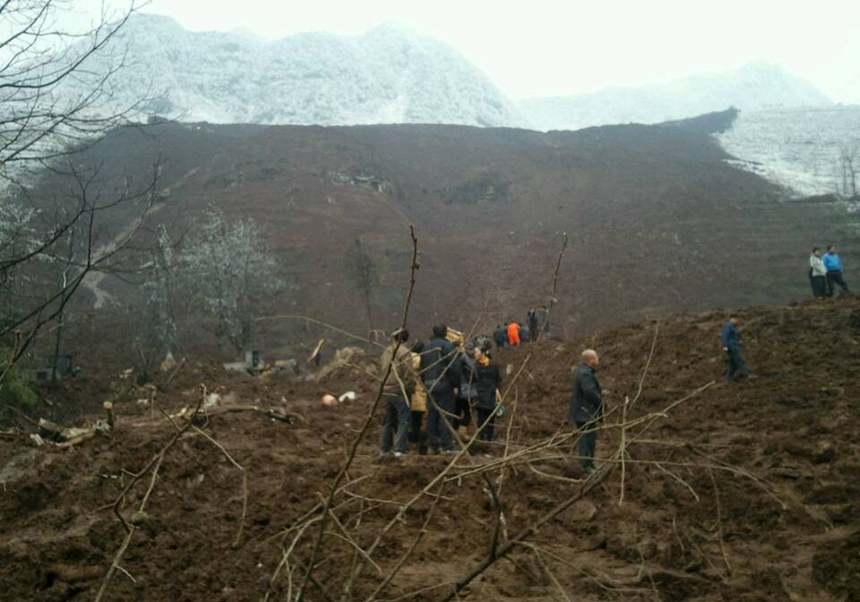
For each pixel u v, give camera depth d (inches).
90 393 909.8
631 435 454.3
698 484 323.9
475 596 232.7
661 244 2684.5
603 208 3481.8
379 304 2105.1
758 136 5438.0
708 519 293.9
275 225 2942.9
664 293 2175.2
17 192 508.7
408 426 398.9
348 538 169.5
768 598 222.7
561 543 281.6
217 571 246.8
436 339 422.6
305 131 4586.6
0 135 321.7
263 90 7559.1
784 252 2458.2
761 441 409.7
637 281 2300.7
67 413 836.0
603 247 2765.7
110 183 2253.9
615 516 301.6
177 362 1072.2
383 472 348.5
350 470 362.3
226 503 324.5
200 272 1566.2
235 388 708.7
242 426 475.5
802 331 648.4
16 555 255.8
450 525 299.0
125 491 172.6
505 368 770.2
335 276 2316.7
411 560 264.5
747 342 645.3
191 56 7775.6
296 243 2701.8
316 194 3454.7
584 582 239.9
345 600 161.2
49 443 394.6
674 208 3230.8
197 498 332.2
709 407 505.7
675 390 563.8
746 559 258.8
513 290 2337.6
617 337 747.4
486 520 300.4
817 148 4909.0
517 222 3464.6
